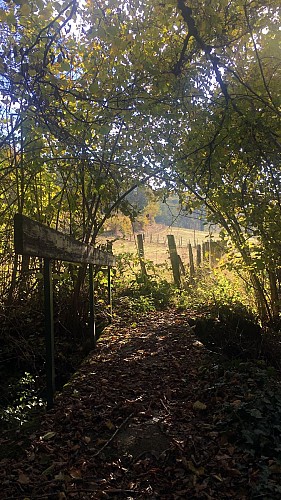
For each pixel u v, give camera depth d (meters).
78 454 3.45
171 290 11.98
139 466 3.26
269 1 4.67
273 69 5.54
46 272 4.20
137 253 13.02
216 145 5.14
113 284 11.67
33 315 7.37
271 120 5.23
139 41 5.05
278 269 7.62
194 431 3.73
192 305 10.27
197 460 3.31
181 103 5.42
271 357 6.00
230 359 5.84
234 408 3.86
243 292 9.62
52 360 4.34
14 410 4.48
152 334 7.58
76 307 7.56
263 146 5.16
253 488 2.89
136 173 6.16
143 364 5.77
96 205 7.50
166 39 5.32
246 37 5.30
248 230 6.96
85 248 5.96
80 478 3.11
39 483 3.06
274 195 6.16
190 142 5.66
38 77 4.04
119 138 6.22
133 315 9.64
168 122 5.81
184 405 4.31
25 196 6.99
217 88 5.82
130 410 4.21
